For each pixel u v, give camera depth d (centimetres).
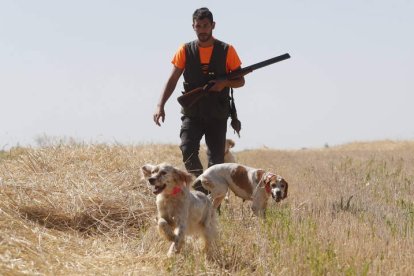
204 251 890
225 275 814
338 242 894
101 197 1073
